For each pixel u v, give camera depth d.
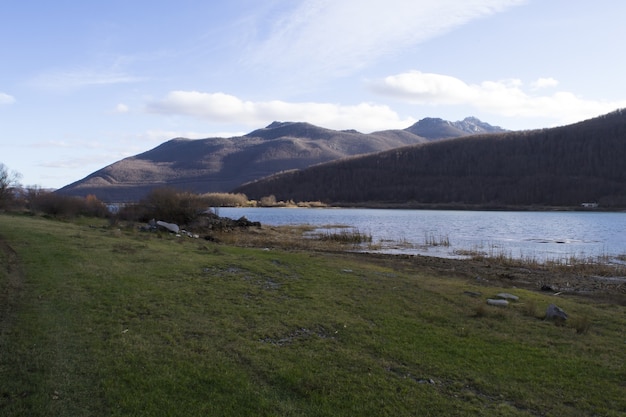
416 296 11.97
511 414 5.80
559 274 20.50
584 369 7.38
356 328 8.89
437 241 37.41
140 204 39.38
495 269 21.45
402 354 7.65
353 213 98.00
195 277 12.45
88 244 16.55
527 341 8.70
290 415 5.44
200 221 38.66
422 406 5.86
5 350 6.64
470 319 10.07
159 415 5.25
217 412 5.40
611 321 10.66
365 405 5.79
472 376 6.92
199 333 8.05
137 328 8.06
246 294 11.10
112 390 5.71
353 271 15.27
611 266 23.59
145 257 14.73
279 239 34.22
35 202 36.88
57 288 10.14
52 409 5.18
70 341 7.20
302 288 12.11
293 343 7.93
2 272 11.18
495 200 119.81
